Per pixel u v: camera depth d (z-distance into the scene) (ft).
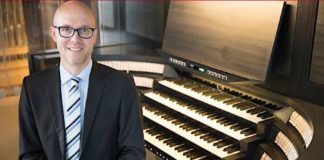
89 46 5.37
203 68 9.78
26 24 15.06
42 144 5.53
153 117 9.89
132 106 5.62
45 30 15.11
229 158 7.74
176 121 9.59
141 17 13.64
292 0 8.14
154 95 10.52
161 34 12.82
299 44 8.16
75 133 5.42
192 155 8.56
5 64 15.02
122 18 14.42
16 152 10.60
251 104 8.74
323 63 7.72
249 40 8.70
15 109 13.57
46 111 5.46
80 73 5.49
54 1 14.69
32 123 5.58
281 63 8.66
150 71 11.80
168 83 10.58
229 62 9.15
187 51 10.55
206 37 9.96
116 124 5.61
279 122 7.81
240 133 8.13
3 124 12.28
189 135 8.91
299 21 8.06
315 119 7.22
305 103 8.08
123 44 14.15
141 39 13.92
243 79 8.60
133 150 5.53
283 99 8.44
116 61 12.14
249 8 8.82
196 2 10.52
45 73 5.68
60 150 5.38
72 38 5.22
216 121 8.74
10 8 14.70
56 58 12.54
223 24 9.48
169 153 8.80
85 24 5.25
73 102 5.47
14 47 15.06
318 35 7.73
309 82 8.08
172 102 9.98
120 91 5.55
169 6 11.69
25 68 15.26
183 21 10.94
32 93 5.53
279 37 8.50
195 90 9.87
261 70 8.32
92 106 5.42
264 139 7.82
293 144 6.97
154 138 9.48
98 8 14.12
